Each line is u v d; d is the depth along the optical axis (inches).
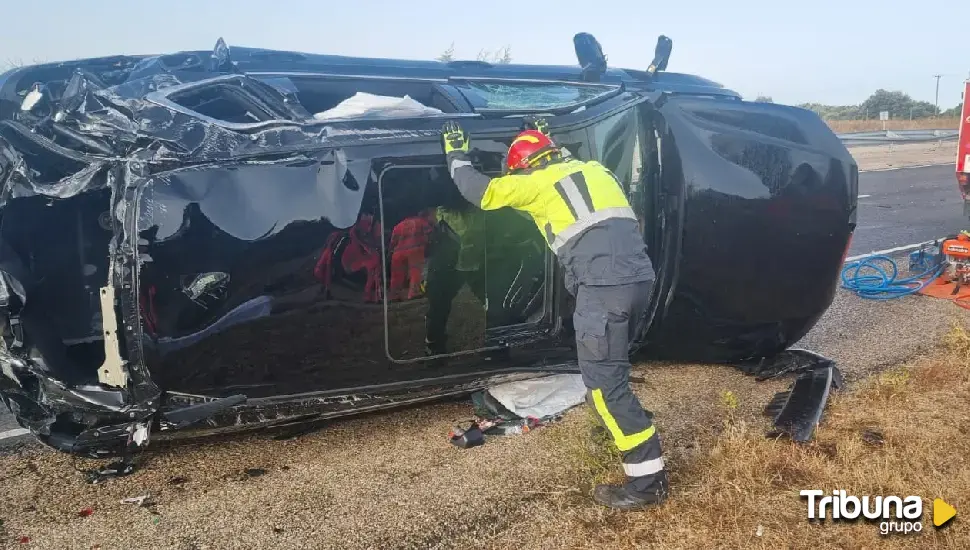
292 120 118.0
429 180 119.4
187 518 108.3
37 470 122.3
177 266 103.1
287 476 121.0
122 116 109.2
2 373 113.0
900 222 390.6
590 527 106.7
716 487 116.5
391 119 120.4
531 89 157.9
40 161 118.1
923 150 975.6
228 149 107.4
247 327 107.8
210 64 148.3
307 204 108.7
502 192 111.2
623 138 145.9
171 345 104.5
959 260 243.1
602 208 110.1
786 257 147.3
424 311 121.5
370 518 108.8
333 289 111.7
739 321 153.1
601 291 109.3
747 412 147.5
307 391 117.1
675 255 144.4
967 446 127.9
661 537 104.0
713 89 207.3
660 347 159.5
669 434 137.5
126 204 102.0
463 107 134.2
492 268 137.5
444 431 138.6
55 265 122.9
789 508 110.6
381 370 120.4
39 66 142.6
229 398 111.0
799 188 145.9
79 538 102.9
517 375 138.6
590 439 130.9
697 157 142.6
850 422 137.2
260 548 101.3
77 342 123.6
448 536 104.7
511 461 126.3
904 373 158.4
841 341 192.9
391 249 116.2
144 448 110.8
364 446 132.1
